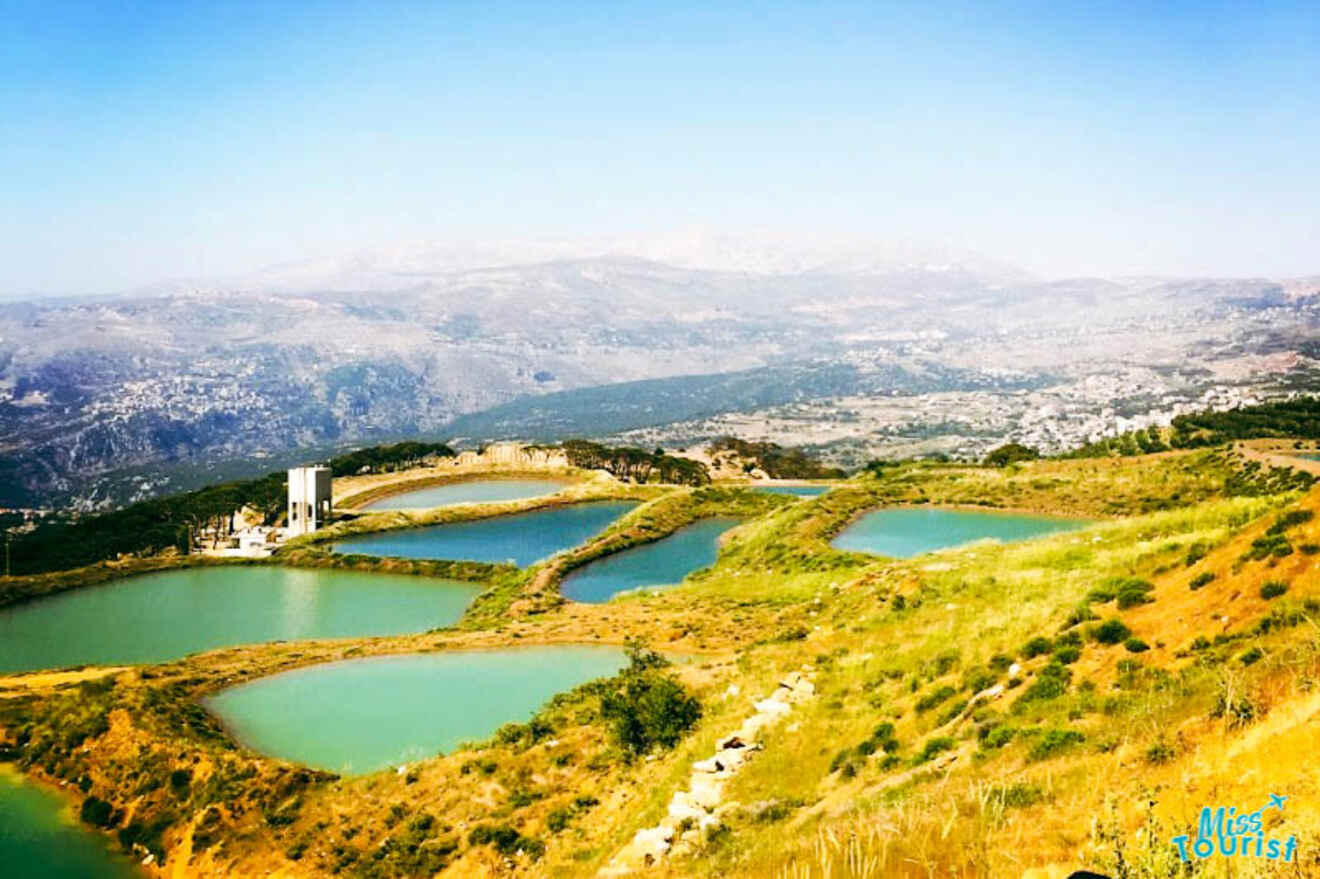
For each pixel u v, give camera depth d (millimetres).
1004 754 26562
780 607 73625
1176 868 14695
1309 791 16328
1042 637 35281
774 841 25969
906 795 25906
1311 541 29828
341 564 130875
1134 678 28422
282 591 117750
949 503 122938
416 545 144000
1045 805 20344
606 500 180750
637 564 119625
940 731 31703
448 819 42812
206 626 101312
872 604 58125
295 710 60219
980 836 19109
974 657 36875
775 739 37375
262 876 42375
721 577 101438
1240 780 17781
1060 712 28203
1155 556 40281
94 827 49594
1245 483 105688
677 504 151250
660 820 34312
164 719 57469
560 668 66250
